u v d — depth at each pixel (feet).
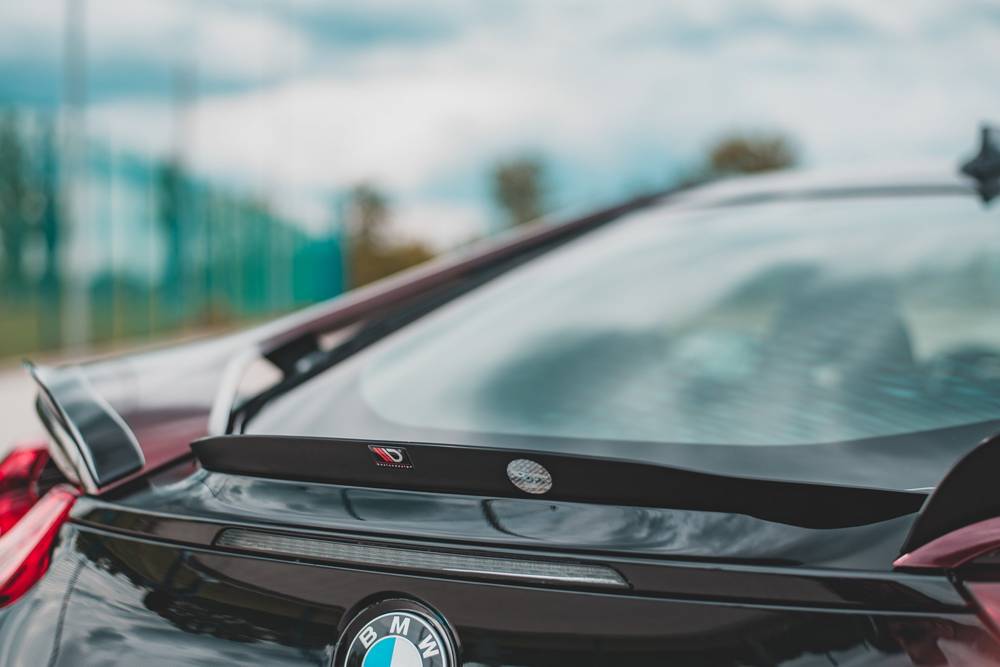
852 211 5.38
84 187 54.08
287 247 94.48
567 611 2.46
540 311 4.87
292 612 2.70
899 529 2.42
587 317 4.73
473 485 2.69
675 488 2.50
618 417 3.63
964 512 2.31
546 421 3.66
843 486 2.40
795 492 2.42
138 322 78.38
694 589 2.40
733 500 2.49
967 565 2.28
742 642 2.33
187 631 2.79
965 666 2.18
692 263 5.24
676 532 2.50
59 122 58.34
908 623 2.25
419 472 2.70
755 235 5.38
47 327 58.13
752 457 3.19
